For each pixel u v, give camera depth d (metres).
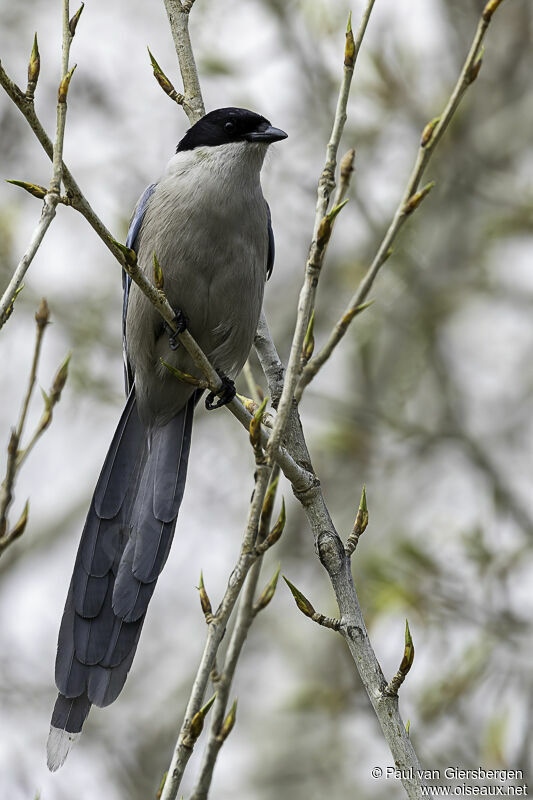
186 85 7.59
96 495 7.55
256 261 8.34
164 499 7.63
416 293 13.52
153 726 13.08
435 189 13.73
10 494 5.06
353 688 12.08
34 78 5.35
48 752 6.43
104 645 6.80
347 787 12.38
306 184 13.12
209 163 8.31
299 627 13.10
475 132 13.65
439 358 13.98
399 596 10.50
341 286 14.00
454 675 10.26
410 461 13.65
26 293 13.20
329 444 13.20
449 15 14.19
